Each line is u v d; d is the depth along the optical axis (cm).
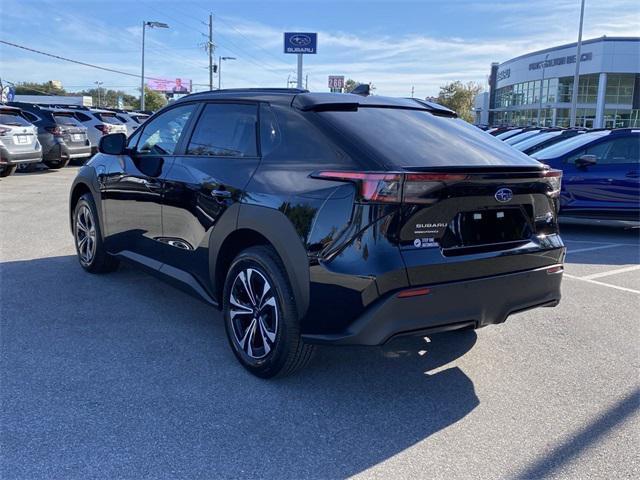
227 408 340
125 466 282
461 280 329
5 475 272
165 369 388
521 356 430
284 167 358
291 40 3228
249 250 374
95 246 577
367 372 396
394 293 310
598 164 928
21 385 358
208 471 281
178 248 450
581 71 5209
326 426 324
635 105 5259
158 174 466
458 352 435
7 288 552
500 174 333
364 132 344
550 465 293
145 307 509
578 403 358
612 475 285
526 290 360
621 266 729
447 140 365
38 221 898
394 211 309
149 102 9975
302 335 340
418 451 303
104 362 395
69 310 495
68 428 312
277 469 284
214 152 423
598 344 455
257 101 404
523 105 6425
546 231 379
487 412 345
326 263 322
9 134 1406
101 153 583
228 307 396
